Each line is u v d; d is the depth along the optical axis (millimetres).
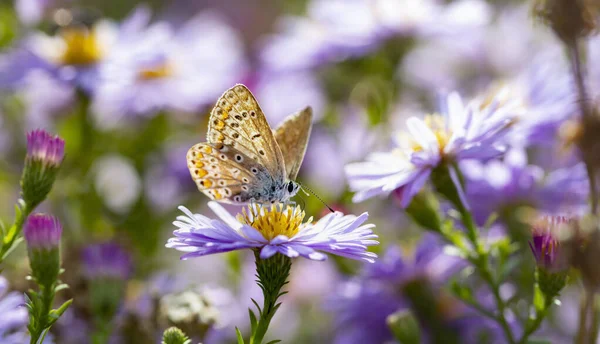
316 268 458
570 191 385
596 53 392
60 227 320
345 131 455
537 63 406
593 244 316
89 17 458
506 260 370
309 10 470
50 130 468
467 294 350
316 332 454
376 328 401
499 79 495
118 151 481
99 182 462
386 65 447
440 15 444
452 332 394
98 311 361
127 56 455
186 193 474
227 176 361
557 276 328
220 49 490
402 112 459
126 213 463
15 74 444
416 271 396
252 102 351
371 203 452
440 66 512
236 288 445
